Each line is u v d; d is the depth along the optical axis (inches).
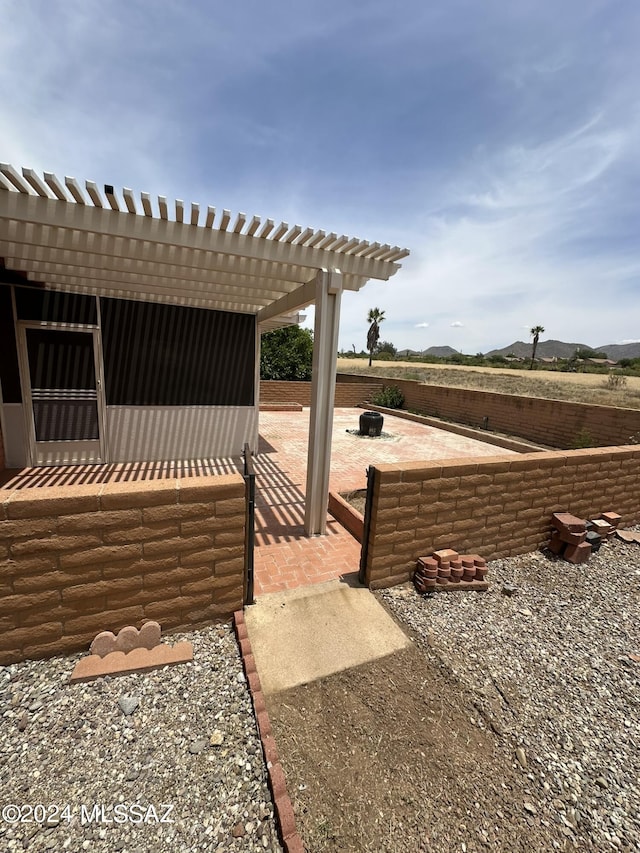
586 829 65.3
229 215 119.0
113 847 57.4
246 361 285.4
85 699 80.5
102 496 83.4
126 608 92.0
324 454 161.3
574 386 798.5
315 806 65.5
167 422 267.4
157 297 246.5
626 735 83.9
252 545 112.1
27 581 81.9
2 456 227.3
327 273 149.0
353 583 129.8
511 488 146.2
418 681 93.6
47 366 231.0
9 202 108.0
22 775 66.0
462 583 130.9
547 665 102.5
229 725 77.9
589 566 154.4
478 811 66.8
